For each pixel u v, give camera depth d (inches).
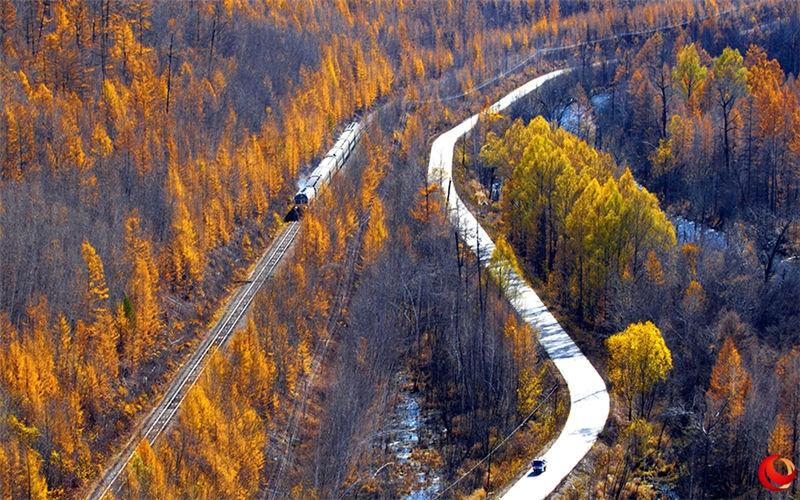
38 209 4116.6
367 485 3331.7
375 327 4008.4
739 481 3262.8
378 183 5546.3
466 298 4116.6
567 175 4571.9
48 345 3435.0
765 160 5556.1
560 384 3671.3
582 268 4222.4
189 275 4315.9
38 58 5595.5
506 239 4923.7
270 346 3688.5
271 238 5024.6
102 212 4306.1
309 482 3235.7
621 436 3344.0
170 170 4675.2
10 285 3715.6
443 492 3309.5
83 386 3430.1
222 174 4945.9
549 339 4023.1
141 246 4101.9
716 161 5812.0
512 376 3671.3
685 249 4382.4
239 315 4274.1
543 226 4675.2
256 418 3280.0
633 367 3425.2
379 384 3818.9
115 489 3152.1
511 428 3553.2
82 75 5639.8
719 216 5457.7
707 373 3750.0
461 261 4448.8
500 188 5797.2
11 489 2901.1
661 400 3617.1
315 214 4687.5
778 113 5580.7
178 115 5506.9
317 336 4136.3
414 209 4867.1
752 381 3420.3
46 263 3821.4
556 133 5639.8
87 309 3740.2
